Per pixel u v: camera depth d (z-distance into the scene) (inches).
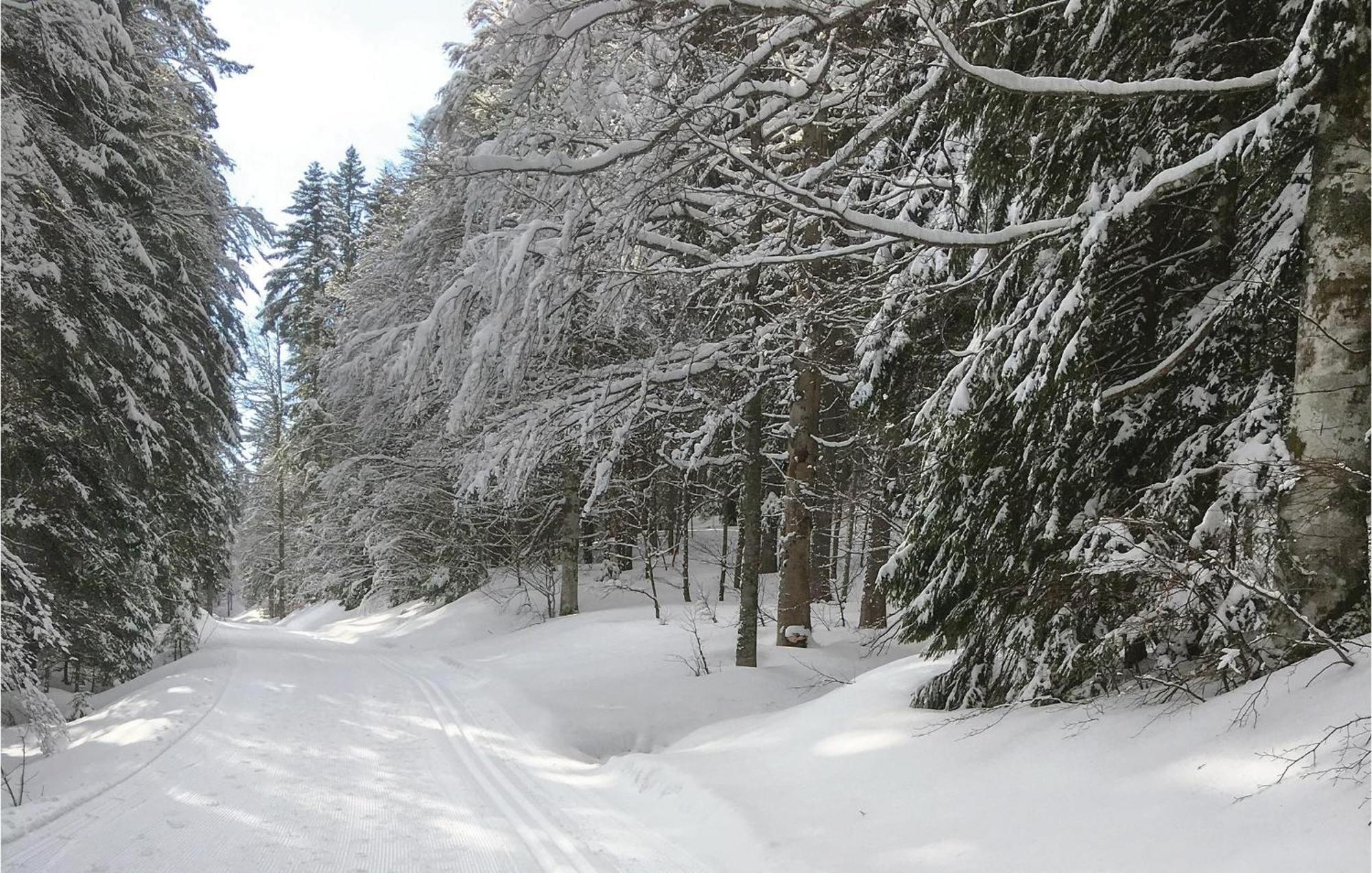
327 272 1382.9
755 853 186.5
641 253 403.9
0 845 198.1
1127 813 153.2
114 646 559.8
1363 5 172.4
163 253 548.4
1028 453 252.2
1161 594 195.5
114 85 421.7
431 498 909.2
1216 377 230.5
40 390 428.5
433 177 285.0
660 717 426.9
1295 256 210.1
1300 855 121.3
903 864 164.6
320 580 1393.9
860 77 317.4
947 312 335.6
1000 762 200.1
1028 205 272.4
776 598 788.0
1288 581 186.7
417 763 300.7
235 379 753.6
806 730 295.0
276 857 194.5
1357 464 180.2
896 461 517.3
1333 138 186.4
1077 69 250.4
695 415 543.8
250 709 396.8
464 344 312.7
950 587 273.1
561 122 278.1
